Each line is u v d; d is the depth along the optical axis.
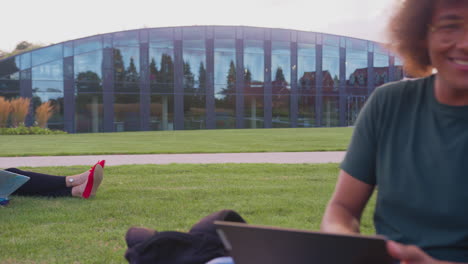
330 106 34.47
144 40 30.31
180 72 31.08
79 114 29.41
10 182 5.63
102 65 29.62
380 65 35.25
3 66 28.12
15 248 4.12
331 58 34.25
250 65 32.44
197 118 31.58
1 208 5.52
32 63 28.52
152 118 30.75
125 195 6.38
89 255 3.95
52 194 6.13
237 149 13.90
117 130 30.06
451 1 1.28
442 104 1.38
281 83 33.19
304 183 7.43
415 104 1.45
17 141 18.11
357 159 1.54
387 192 1.43
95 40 29.41
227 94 32.09
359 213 1.58
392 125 1.47
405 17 1.43
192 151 13.01
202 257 1.81
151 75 30.58
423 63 1.49
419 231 1.36
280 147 14.77
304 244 1.10
